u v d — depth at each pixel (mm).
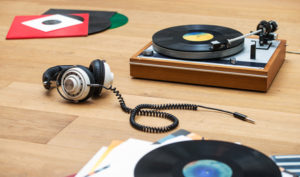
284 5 2578
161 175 830
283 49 1698
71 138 1194
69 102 1421
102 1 2777
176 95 1454
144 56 1595
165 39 1631
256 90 1475
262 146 1134
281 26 2199
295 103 1384
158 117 1303
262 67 1464
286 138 1174
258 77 1445
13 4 2730
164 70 1555
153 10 2547
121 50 1906
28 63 1771
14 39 2070
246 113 1322
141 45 1964
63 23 2271
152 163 866
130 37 2080
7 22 2355
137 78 1605
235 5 2605
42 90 1521
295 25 2209
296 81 1549
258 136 1187
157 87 1523
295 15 2379
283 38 2020
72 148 1144
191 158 877
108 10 2570
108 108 1372
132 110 1322
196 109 1351
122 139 1180
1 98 1461
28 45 1983
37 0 2824
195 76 1523
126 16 2438
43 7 2656
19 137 1207
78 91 1359
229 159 869
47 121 1296
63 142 1175
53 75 1514
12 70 1699
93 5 2688
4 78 1625
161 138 1179
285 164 1003
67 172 1037
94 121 1289
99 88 1406
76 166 1061
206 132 1208
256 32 1601
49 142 1177
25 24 2271
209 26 1730
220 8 2553
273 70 1538
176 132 1151
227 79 1486
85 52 1886
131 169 927
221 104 1384
